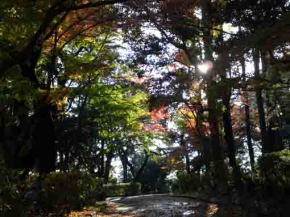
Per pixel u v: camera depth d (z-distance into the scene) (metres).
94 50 18.25
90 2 11.29
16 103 14.73
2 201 8.31
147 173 49.06
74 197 13.76
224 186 16.06
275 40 10.39
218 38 13.45
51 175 12.87
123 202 17.69
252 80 13.41
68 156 27.83
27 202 9.38
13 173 9.68
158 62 18.73
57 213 11.93
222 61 12.05
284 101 22.34
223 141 25.56
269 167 13.45
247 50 11.04
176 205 14.87
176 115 24.44
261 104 25.17
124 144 34.97
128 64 18.92
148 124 30.14
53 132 15.31
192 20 13.55
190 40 16.78
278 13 11.86
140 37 17.75
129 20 12.35
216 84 13.61
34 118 14.23
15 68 13.09
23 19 10.79
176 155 31.47
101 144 34.22
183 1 11.63
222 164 17.61
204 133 22.55
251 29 12.18
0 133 14.42
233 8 12.32
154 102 19.23
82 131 29.14
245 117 31.06
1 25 11.39
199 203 15.08
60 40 14.65
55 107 21.36
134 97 23.61
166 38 17.42
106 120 25.38
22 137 14.30
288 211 10.52
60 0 9.98
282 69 12.66
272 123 25.97
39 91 13.11
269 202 11.73
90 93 19.78
